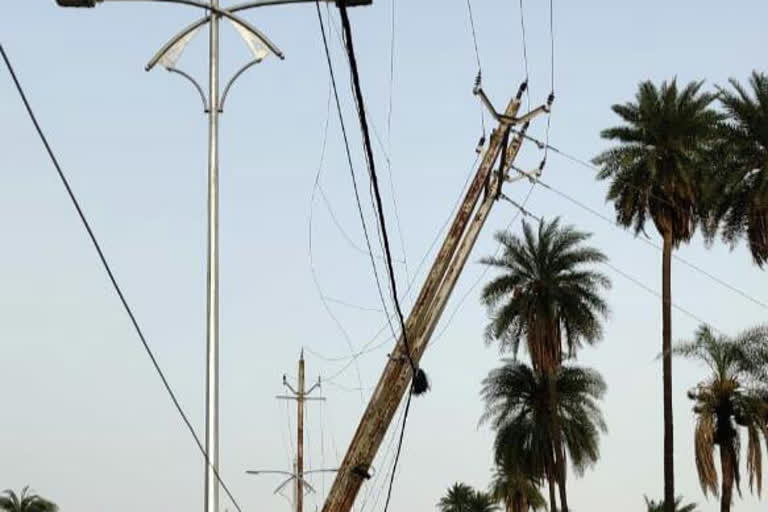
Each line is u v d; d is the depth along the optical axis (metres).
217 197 30.20
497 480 132.38
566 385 98.69
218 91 30.25
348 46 21.59
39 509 154.38
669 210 82.69
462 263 37.38
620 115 83.06
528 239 93.25
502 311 92.62
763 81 72.06
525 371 99.31
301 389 80.12
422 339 36.50
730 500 82.06
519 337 93.19
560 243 92.81
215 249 30.19
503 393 99.31
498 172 37.56
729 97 72.38
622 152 82.00
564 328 93.25
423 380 36.84
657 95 82.25
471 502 166.62
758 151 72.19
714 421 81.69
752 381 81.81
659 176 81.38
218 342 30.22
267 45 30.25
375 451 36.12
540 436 98.12
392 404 36.19
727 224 72.94
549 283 92.38
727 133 72.81
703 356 82.25
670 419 83.06
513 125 37.41
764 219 72.06
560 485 94.81
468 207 37.34
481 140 37.69
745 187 71.75
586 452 98.56
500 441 98.94
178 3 29.77
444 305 36.97
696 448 81.88
